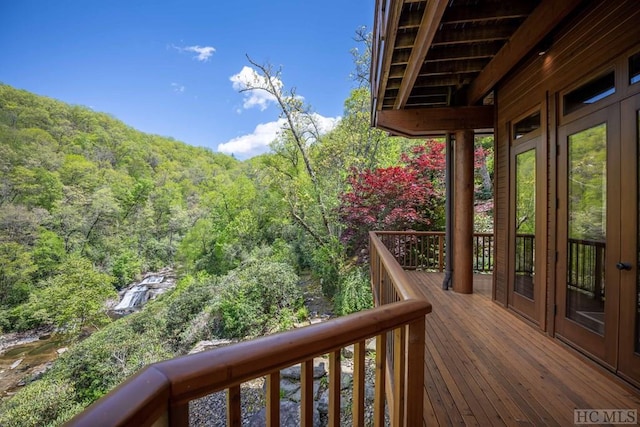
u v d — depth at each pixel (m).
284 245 13.19
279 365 0.76
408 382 1.26
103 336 8.73
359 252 9.38
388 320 1.10
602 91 2.16
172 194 28.44
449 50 3.10
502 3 2.43
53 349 11.48
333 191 11.64
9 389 8.95
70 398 6.75
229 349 0.69
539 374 2.18
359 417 1.04
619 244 2.00
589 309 2.29
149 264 22.34
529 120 3.09
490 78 3.25
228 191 16.55
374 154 11.86
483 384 2.06
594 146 2.23
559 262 2.61
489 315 3.42
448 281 4.54
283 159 12.82
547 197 2.76
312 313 9.24
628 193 1.94
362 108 12.20
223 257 14.73
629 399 1.87
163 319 9.80
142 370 0.58
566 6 2.07
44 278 16.00
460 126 4.04
